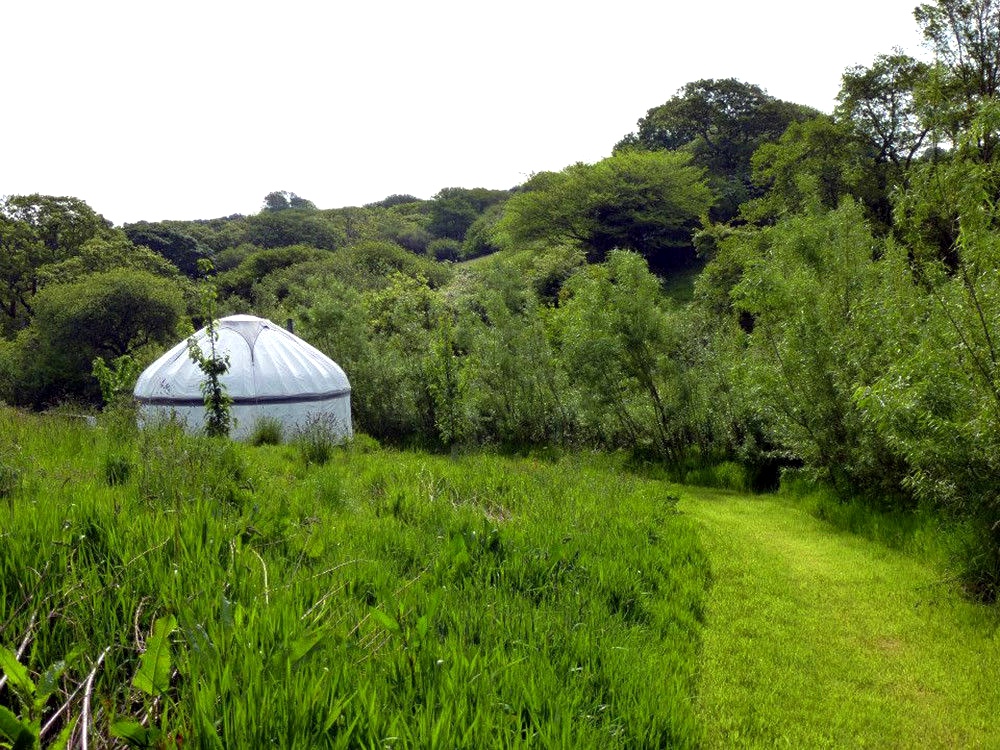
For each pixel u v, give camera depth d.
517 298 18.97
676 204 55.62
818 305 10.18
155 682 2.23
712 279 26.66
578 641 3.78
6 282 48.44
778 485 12.40
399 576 4.35
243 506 5.16
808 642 5.07
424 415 19.62
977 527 6.16
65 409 11.42
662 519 7.91
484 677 2.88
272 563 3.79
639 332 13.95
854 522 8.64
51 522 3.51
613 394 14.45
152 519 3.87
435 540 5.27
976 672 4.67
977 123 5.79
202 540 3.71
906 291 9.02
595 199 55.69
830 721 3.97
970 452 6.11
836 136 30.84
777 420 10.84
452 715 2.48
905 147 30.02
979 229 5.92
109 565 3.27
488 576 4.54
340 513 5.91
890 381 6.71
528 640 3.68
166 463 5.52
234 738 2.09
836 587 6.29
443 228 112.25
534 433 17.33
